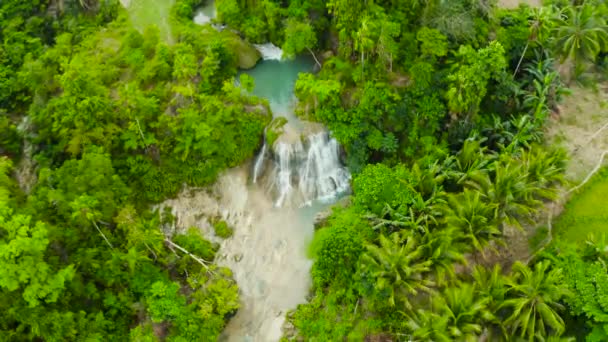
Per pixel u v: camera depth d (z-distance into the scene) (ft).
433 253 112.06
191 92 139.74
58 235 107.24
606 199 130.72
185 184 138.72
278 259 131.44
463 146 131.23
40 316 95.86
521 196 119.75
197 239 131.03
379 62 140.15
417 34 138.31
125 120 135.85
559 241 118.42
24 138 135.85
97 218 112.16
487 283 108.88
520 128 135.74
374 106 138.51
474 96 129.70
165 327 113.39
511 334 102.32
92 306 110.42
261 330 119.65
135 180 135.13
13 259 87.30
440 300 103.55
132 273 114.01
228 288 123.24
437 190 123.44
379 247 116.16
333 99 141.38
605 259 107.14
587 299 99.30
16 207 104.47
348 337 112.88
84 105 123.75
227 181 141.28
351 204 132.36
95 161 116.67
